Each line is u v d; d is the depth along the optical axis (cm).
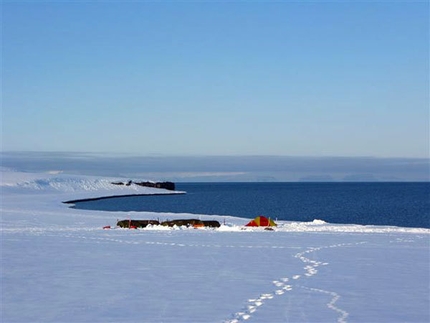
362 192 15675
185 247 2288
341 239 2678
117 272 1623
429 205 8138
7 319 1082
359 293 1315
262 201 9850
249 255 2025
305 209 7200
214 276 1553
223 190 19725
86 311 1141
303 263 1819
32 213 5091
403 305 1191
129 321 1058
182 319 1068
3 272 1623
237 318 1073
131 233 2980
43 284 1435
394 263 1825
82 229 3281
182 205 8369
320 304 1195
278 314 1104
